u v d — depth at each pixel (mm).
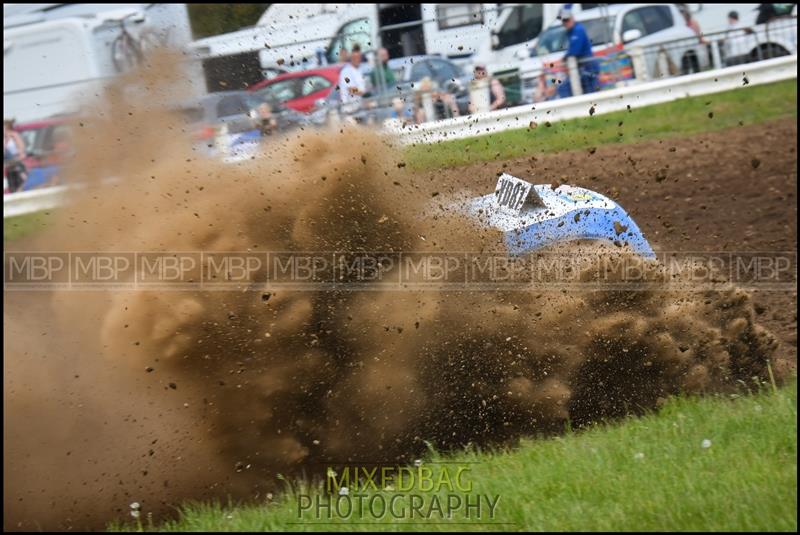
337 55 56375
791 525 15070
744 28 61406
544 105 55688
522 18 61625
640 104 57781
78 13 54781
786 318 29703
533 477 17656
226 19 53406
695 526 15352
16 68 53312
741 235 38250
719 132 51594
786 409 19844
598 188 44094
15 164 55156
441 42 60062
